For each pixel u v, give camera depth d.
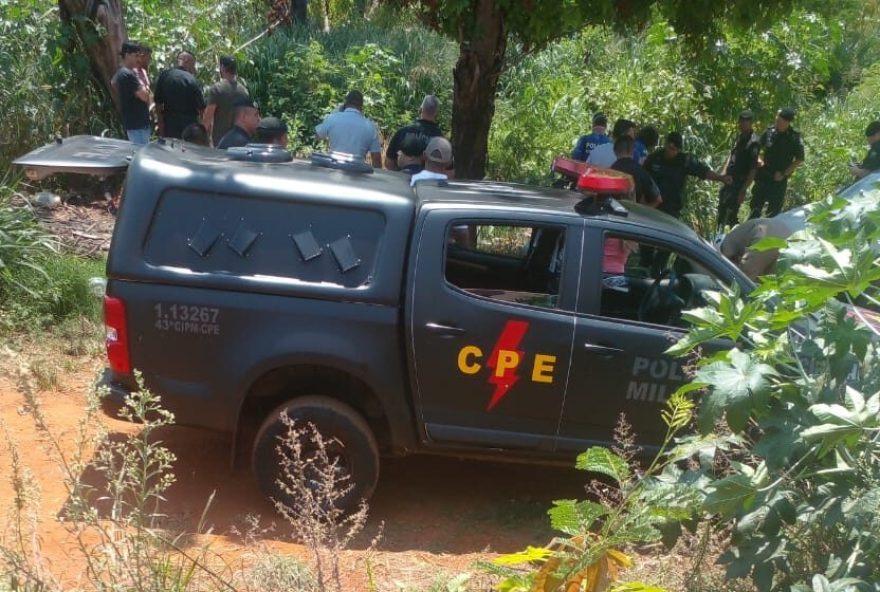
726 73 13.27
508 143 13.75
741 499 3.14
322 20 18.61
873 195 3.56
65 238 9.17
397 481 5.79
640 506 3.20
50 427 5.96
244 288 4.93
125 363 4.96
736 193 12.62
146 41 12.30
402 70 14.96
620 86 14.12
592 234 5.21
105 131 11.22
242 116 8.73
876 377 3.33
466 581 3.53
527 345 5.05
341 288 4.97
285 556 4.34
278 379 5.10
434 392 5.05
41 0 11.43
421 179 5.86
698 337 3.43
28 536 4.51
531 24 8.34
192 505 5.23
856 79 19.59
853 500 3.06
